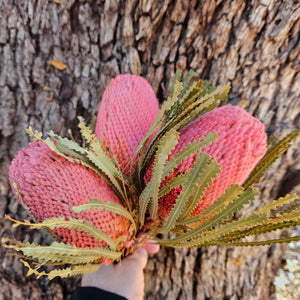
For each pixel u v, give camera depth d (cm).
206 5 32
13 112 37
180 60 35
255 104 35
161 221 26
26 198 20
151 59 36
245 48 33
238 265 38
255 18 32
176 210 21
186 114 24
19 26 35
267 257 39
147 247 33
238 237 24
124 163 25
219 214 20
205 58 35
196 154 21
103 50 36
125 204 25
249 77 34
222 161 20
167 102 22
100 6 34
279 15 31
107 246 22
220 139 20
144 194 22
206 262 38
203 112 27
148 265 39
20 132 38
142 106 26
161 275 39
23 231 38
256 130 20
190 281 38
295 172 35
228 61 34
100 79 37
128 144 25
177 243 25
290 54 33
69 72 37
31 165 20
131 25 34
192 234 22
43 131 38
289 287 65
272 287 41
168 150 19
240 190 18
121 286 28
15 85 36
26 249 18
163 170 21
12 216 37
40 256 18
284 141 26
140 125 25
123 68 36
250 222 20
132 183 24
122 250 25
